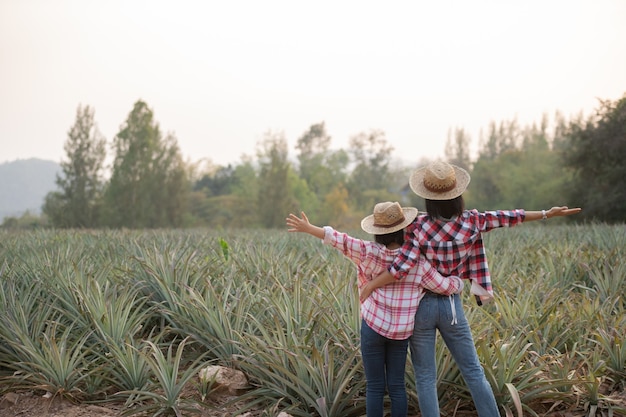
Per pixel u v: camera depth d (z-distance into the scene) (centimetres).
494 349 515
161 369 524
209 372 561
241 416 513
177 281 736
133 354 574
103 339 626
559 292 775
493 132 15625
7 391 564
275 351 543
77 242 1325
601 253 936
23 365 579
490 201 8831
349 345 548
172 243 1145
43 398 546
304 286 706
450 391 521
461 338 434
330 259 938
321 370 504
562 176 6994
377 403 446
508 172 8494
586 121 4381
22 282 757
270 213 8750
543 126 13725
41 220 9531
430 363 436
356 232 2095
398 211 436
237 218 9775
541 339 625
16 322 627
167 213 7744
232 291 749
